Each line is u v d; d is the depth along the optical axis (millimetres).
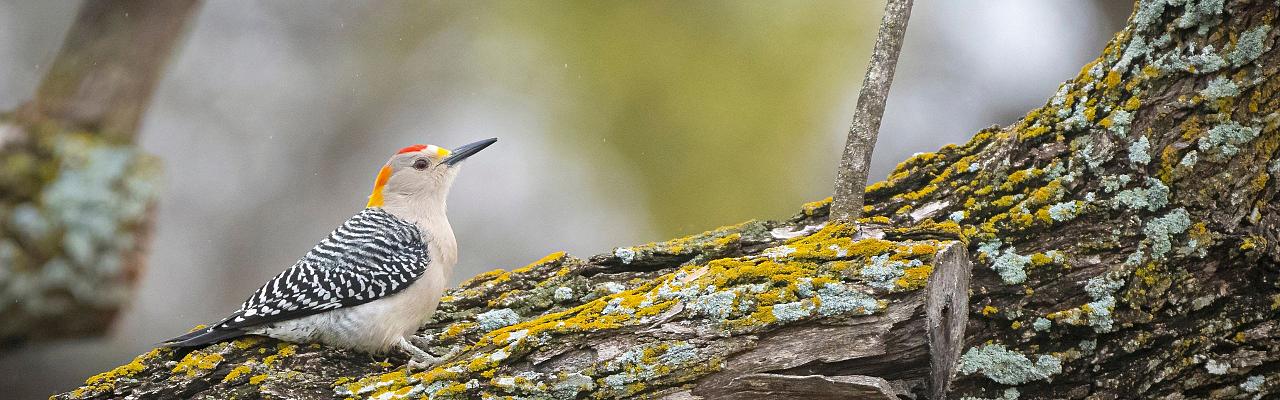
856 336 6422
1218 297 7004
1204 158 7086
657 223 15328
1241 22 7016
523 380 6738
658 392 6609
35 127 11969
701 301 6789
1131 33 7492
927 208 7750
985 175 7699
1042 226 7289
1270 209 6996
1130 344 7062
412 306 7984
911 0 7352
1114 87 7430
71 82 12211
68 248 11984
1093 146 7363
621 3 16297
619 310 7039
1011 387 7266
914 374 6461
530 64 16797
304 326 7719
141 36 12375
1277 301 6965
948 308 6547
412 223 8773
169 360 7496
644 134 15797
